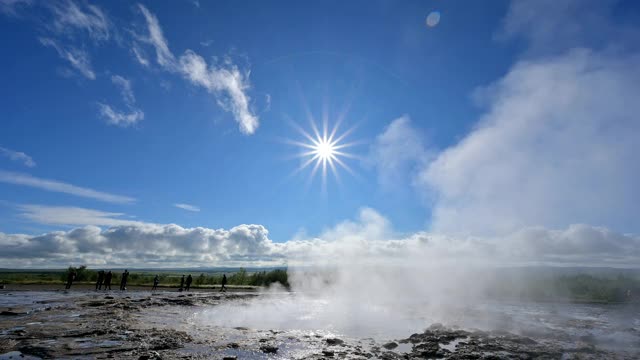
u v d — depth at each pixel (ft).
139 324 51.39
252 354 36.42
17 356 32.30
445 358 38.19
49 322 49.52
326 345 42.73
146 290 127.03
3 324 47.39
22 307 64.44
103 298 84.89
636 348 46.62
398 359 36.91
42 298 82.58
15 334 40.73
